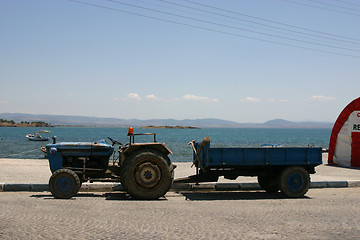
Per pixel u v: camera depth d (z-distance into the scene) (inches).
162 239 236.1
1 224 265.1
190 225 273.0
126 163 399.9
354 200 399.9
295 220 294.4
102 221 281.7
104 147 426.6
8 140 3102.9
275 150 429.7
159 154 406.6
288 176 422.9
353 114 813.2
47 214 302.5
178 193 456.8
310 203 377.7
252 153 426.0
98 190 469.7
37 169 666.8
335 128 841.5
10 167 689.6
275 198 414.9
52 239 231.8
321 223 285.4
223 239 238.1
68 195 387.5
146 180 396.5
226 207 349.4
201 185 494.6
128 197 414.0
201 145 428.5
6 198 384.2
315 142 3287.4
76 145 422.0
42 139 3063.5
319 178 589.6
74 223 273.3
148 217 298.7
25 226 261.3
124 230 256.1
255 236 246.2
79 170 425.4
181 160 1190.3
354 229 268.8
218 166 426.6
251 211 329.4
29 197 394.3
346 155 821.9
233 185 499.5
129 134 418.3
